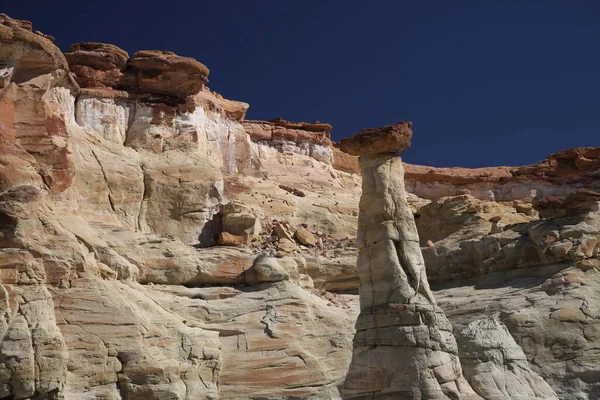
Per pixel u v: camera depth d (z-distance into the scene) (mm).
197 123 41312
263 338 31359
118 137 38844
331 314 32844
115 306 29031
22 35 32438
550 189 57875
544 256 35188
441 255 37938
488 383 25250
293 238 39156
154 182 37750
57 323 28047
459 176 58625
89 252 30656
